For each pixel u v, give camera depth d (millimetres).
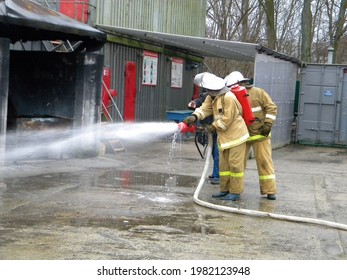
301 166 11578
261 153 7426
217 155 8477
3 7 8391
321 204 7414
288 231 5816
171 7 16797
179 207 6672
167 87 16859
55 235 5184
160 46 15969
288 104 15680
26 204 6410
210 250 4961
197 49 15500
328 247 5277
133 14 14438
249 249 5066
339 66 15977
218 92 6984
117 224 5691
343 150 15547
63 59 10477
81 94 10281
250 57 15164
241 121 7102
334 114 16172
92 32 9859
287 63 14992
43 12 9391
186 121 7340
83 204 6547
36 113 10789
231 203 7090
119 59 13766
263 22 27906
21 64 10875
